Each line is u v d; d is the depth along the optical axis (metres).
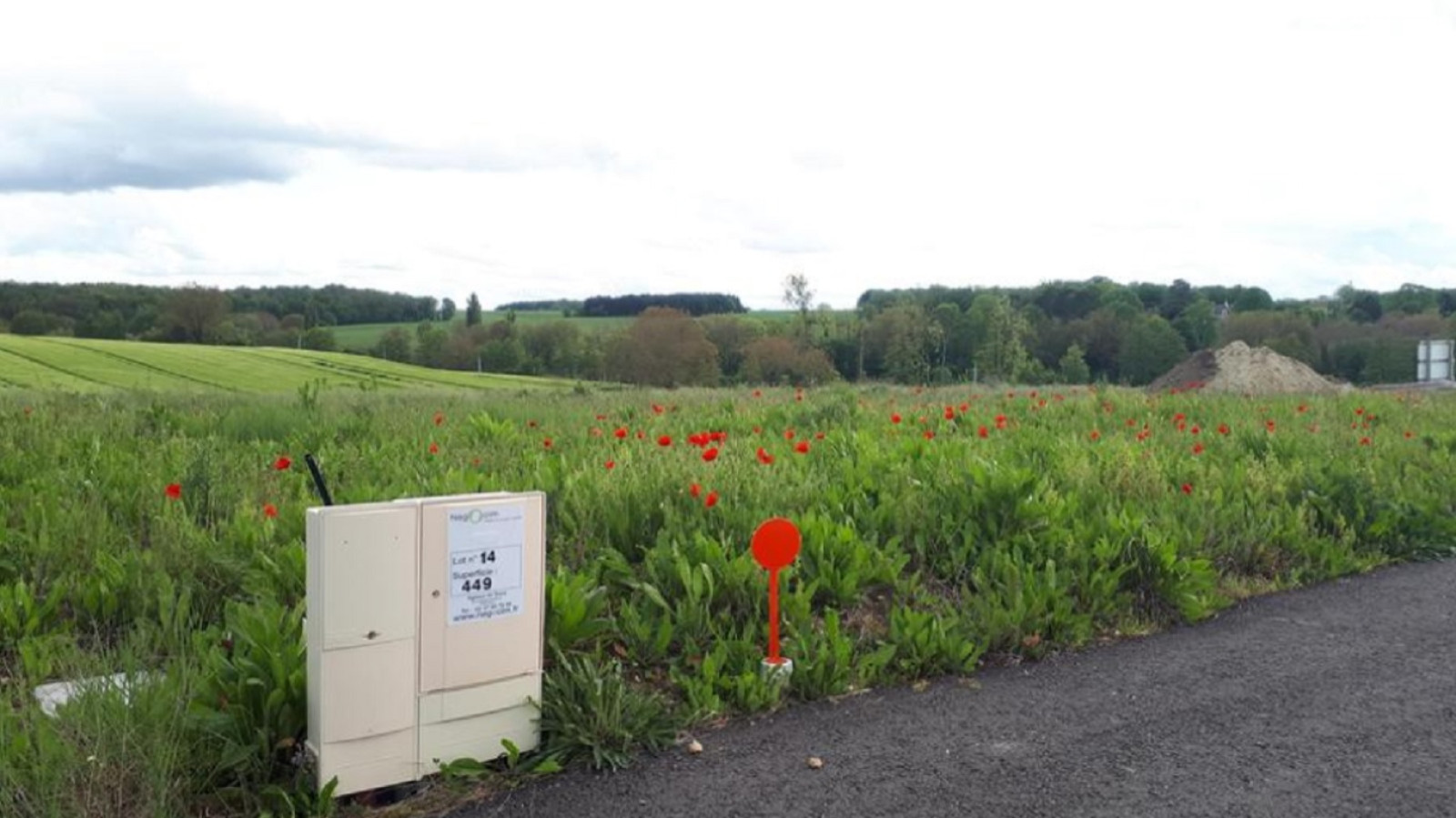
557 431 12.59
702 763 4.53
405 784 4.14
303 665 4.26
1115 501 8.46
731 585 6.10
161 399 16.52
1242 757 4.66
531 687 4.44
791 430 12.11
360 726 4.02
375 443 11.39
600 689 4.66
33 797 3.61
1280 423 14.70
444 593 4.19
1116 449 10.73
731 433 13.15
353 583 3.98
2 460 8.93
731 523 7.11
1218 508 8.58
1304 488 9.59
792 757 4.61
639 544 6.78
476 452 10.47
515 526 4.36
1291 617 6.91
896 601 6.52
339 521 3.94
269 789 3.93
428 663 4.16
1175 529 7.85
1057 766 4.55
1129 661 5.96
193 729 4.04
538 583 4.45
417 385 52.16
